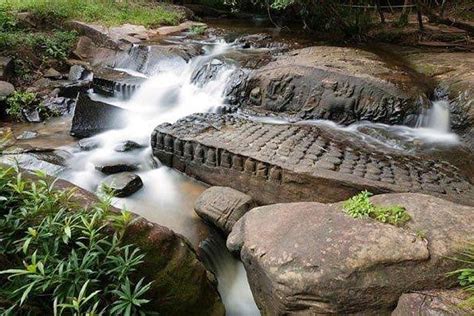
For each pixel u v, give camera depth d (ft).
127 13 35.06
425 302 8.28
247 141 16.05
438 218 9.85
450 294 8.41
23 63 25.90
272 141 16.16
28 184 10.30
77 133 19.90
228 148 15.40
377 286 8.74
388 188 13.39
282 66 21.53
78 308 7.63
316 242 9.60
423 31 30.94
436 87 21.13
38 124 21.72
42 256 8.48
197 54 27.45
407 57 26.23
